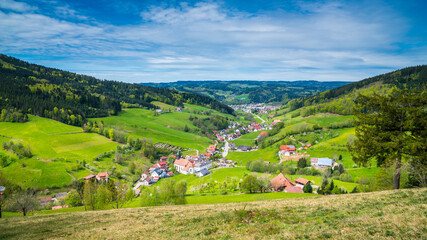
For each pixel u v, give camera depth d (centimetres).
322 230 1408
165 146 18338
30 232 2209
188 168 14188
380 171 4497
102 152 13988
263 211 2084
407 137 2742
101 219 2633
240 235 1512
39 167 10406
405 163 2914
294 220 1714
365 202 2006
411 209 1583
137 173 12431
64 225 2439
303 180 9112
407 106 2855
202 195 7925
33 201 5134
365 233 1273
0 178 6419
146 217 2541
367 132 3061
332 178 9381
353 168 11050
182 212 2638
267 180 7962
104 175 10419
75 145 14100
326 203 2198
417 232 1184
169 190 6056
